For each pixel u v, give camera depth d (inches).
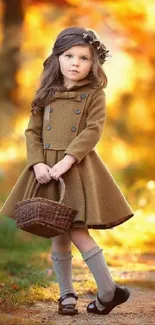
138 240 387.2
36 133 211.6
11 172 465.4
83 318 202.2
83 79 210.7
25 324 188.4
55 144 206.2
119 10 459.2
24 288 240.7
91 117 206.7
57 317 203.2
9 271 277.9
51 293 237.9
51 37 521.7
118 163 570.9
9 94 517.0
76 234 201.6
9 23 507.2
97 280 201.5
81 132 204.4
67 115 207.5
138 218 401.1
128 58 555.8
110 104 603.2
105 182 206.2
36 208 189.3
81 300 233.1
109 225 207.5
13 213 205.9
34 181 204.7
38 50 522.6
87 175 201.9
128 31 477.1
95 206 197.8
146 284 266.4
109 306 204.5
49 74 211.2
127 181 552.7
